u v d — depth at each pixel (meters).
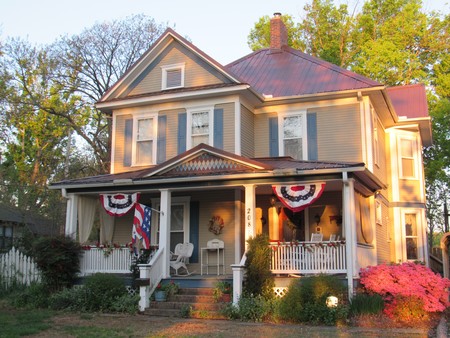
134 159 19.08
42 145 36.41
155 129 18.92
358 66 29.11
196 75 18.66
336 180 14.36
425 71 31.31
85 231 17.52
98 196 18.11
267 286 13.77
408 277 13.40
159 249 15.43
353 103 17.69
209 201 18.05
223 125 17.84
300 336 10.67
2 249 20.86
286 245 14.52
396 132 21.44
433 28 30.84
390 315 12.65
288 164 15.81
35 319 12.92
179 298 14.39
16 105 31.55
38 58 31.28
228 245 17.50
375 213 17.52
